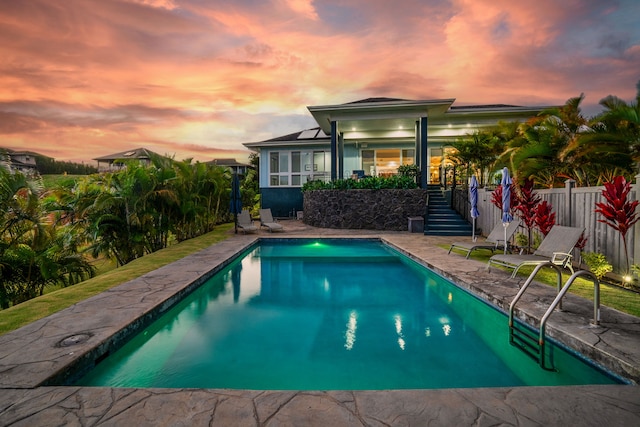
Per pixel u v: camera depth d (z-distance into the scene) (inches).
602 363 126.3
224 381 139.2
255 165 1851.6
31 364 120.8
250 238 528.4
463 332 193.5
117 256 439.5
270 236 550.6
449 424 89.0
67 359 124.9
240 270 363.6
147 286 237.5
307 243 528.7
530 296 201.3
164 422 89.7
